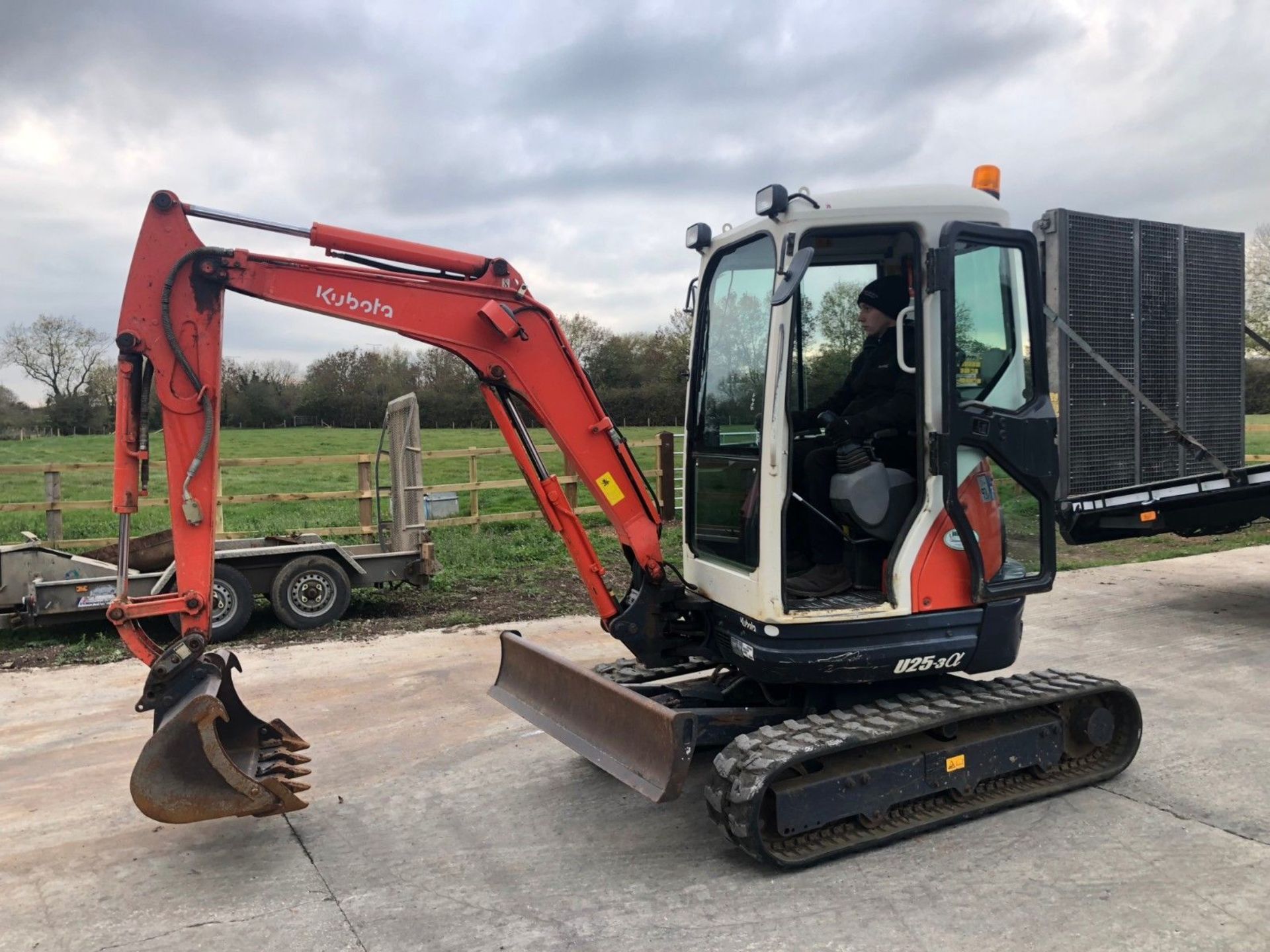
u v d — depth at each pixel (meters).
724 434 4.14
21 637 7.31
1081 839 3.72
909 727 3.63
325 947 3.05
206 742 3.45
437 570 8.42
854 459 3.87
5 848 3.80
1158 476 7.62
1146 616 7.75
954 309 3.67
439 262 4.11
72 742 5.04
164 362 3.80
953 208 3.69
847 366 4.45
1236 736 4.89
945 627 3.85
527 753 4.86
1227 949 2.94
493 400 4.20
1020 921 3.12
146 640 3.83
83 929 3.18
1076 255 7.05
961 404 3.71
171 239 3.80
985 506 3.84
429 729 5.24
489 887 3.45
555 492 4.26
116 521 13.87
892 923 3.13
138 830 3.97
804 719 3.72
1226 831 3.78
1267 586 8.91
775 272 3.63
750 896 3.34
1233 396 7.98
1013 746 3.99
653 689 4.48
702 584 4.25
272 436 39.59
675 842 3.81
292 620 7.60
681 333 22.94
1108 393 7.30
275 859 3.69
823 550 4.07
